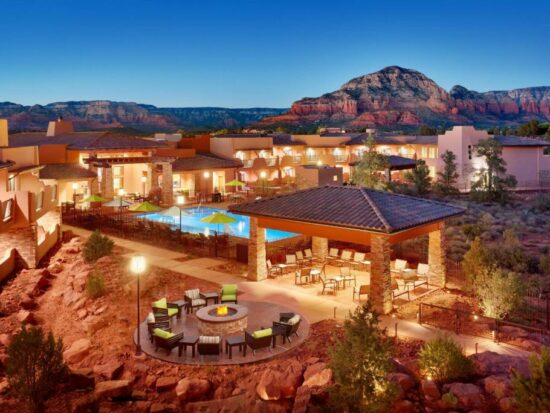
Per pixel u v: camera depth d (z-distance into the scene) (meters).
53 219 33.38
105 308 19.94
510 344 15.80
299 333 16.88
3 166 26.75
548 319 18.03
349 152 74.12
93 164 46.12
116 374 14.59
